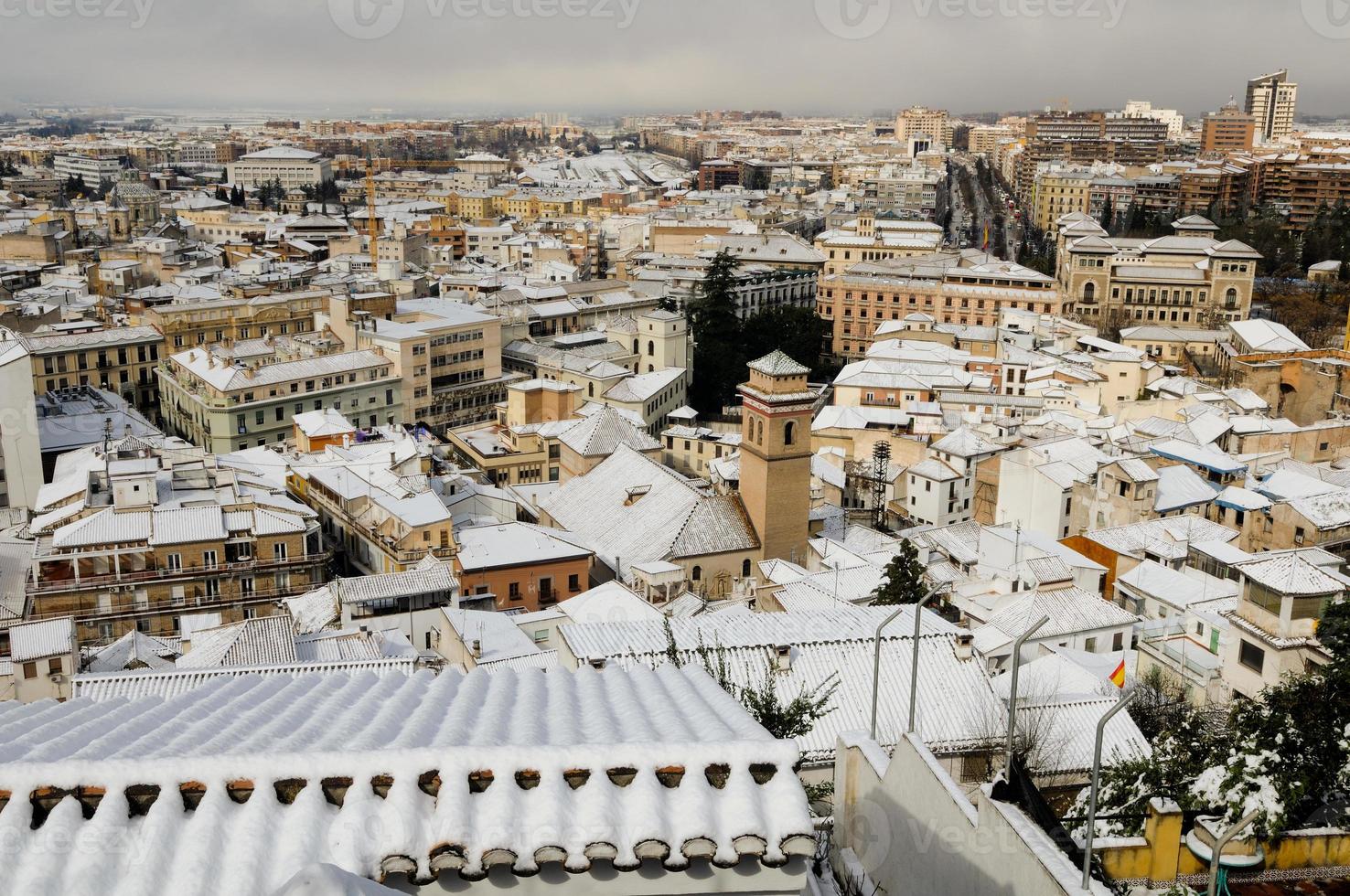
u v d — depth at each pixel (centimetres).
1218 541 10369
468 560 10788
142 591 10669
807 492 10900
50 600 10381
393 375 18500
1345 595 6612
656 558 10538
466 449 15750
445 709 2405
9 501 13338
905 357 19900
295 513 11650
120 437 15612
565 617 8869
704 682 2783
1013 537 10156
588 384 19275
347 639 8056
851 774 2833
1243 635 7256
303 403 17350
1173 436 14388
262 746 1980
